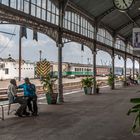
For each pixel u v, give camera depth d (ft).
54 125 37.83
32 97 45.98
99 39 104.06
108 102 67.62
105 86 144.97
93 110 52.95
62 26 67.41
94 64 95.66
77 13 79.87
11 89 45.47
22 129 35.09
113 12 95.14
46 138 30.50
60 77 67.31
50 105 60.75
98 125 38.11
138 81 181.68
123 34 135.95
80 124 38.75
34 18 55.42
